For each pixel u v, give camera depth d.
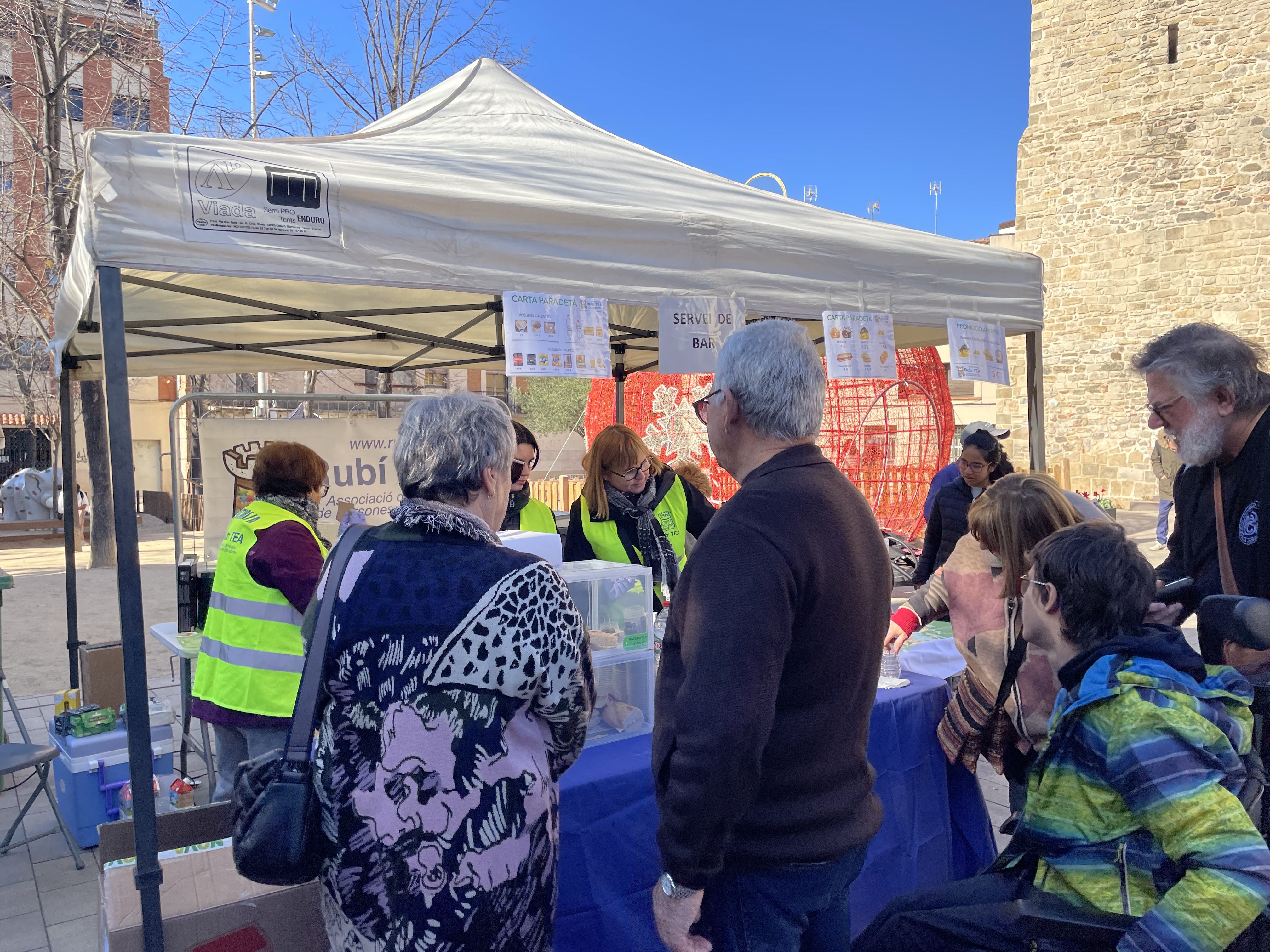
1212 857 1.29
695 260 2.87
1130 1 15.91
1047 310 17.23
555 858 1.40
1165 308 15.80
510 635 1.30
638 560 3.49
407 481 1.41
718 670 1.30
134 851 2.11
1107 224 16.45
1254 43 14.66
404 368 5.78
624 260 2.73
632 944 2.04
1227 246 15.10
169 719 3.79
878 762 2.46
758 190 3.63
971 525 2.37
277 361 5.27
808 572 1.38
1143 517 14.13
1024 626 1.74
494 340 4.93
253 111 12.91
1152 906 1.41
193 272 2.04
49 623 8.44
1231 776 1.37
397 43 12.35
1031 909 1.50
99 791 3.48
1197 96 15.28
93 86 11.85
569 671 1.37
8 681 6.28
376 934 1.26
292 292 3.65
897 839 2.52
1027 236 17.50
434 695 1.27
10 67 12.50
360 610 1.30
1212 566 2.17
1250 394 1.98
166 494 18.02
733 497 1.48
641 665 2.33
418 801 1.25
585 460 3.58
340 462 4.73
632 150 3.53
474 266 2.46
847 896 1.61
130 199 1.97
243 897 1.83
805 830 1.44
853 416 10.68
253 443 4.52
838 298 3.21
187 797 3.28
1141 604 1.54
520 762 1.33
